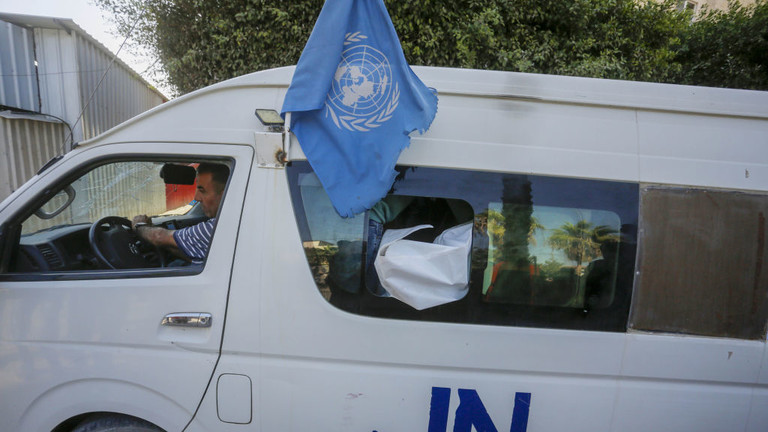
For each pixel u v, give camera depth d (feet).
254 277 5.09
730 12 24.82
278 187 5.13
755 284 5.08
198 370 5.13
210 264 5.17
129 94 23.98
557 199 5.11
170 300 5.13
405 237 5.30
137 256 6.55
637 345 5.08
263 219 5.13
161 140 5.32
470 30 15.92
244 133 5.24
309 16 15.74
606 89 5.29
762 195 5.08
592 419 5.14
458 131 5.16
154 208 8.15
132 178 7.39
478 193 5.12
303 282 5.08
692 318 5.08
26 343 5.17
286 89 5.29
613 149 5.13
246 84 5.30
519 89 5.26
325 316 5.08
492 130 5.16
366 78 4.75
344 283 5.12
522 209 5.13
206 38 16.66
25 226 5.84
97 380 5.19
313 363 5.12
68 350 5.15
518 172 5.10
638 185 5.08
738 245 5.08
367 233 5.18
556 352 5.08
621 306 5.08
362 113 4.77
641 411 5.14
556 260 5.16
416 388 5.09
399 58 4.67
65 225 6.49
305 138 4.91
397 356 5.07
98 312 5.14
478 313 5.10
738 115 5.23
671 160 5.11
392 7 15.61
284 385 5.12
